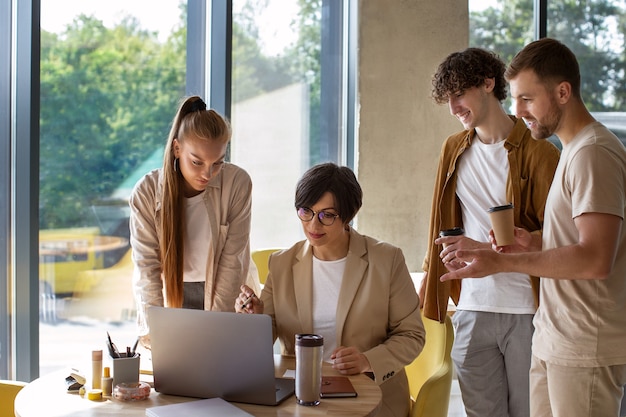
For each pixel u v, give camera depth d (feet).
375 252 7.93
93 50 11.30
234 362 6.33
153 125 11.88
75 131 11.20
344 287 7.79
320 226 7.51
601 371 6.55
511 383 8.81
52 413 6.13
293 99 12.89
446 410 7.94
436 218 9.38
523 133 8.77
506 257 6.68
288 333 7.94
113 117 11.51
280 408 6.21
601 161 6.42
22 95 10.58
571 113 6.87
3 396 7.97
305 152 13.03
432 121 12.73
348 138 13.21
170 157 8.40
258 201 12.71
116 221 11.60
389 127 12.57
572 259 6.35
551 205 6.95
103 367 7.14
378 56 12.49
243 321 6.24
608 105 14.02
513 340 8.67
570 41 13.88
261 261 11.30
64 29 11.05
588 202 6.36
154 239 8.70
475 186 9.09
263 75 12.63
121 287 11.64
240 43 12.42
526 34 13.78
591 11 13.93
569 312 6.65
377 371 7.22
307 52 12.97
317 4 13.00
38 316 10.79
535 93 6.88
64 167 11.13
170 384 6.61
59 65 11.03
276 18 12.69
